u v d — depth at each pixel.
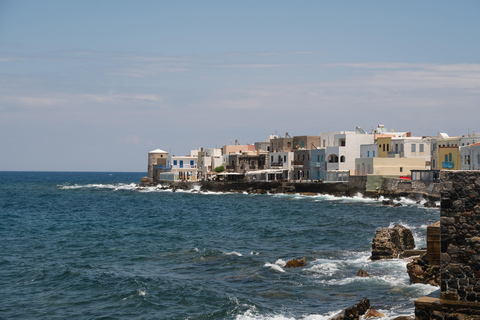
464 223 17.92
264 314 30.31
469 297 17.86
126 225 81.50
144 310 32.38
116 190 196.38
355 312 27.09
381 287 34.03
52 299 35.19
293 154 157.75
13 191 195.38
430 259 31.92
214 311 31.41
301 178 153.12
